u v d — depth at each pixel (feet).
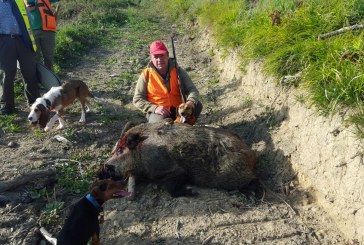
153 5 34.86
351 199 6.49
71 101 10.54
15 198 7.77
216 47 16.51
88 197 6.25
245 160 7.82
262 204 7.52
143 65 16.85
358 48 8.10
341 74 7.64
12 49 10.74
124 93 13.41
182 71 9.52
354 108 7.03
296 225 6.89
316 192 7.45
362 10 9.71
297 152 8.20
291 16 11.08
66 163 8.98
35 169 8.68
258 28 12.09
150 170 8.02
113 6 33.19
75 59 17.33
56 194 8.00
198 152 7.85
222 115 11.02
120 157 8.14
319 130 7.61
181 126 8.26
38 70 11.40
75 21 25.25
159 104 9.45
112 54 18.57
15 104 12.04
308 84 8.32
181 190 7.93
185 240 6.70
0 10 10.53
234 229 6.88
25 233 7.00
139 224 7.11
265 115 9.78
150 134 8.16
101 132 10.39
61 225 7.25
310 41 9.57
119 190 6.42
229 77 13.53
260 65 11.08
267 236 6.68
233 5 18.04
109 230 7.02
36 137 10.09
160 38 21.93
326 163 7.24
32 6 12.75
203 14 20.90
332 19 9.94
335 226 6.73
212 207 7.39
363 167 6.32
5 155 9.20
